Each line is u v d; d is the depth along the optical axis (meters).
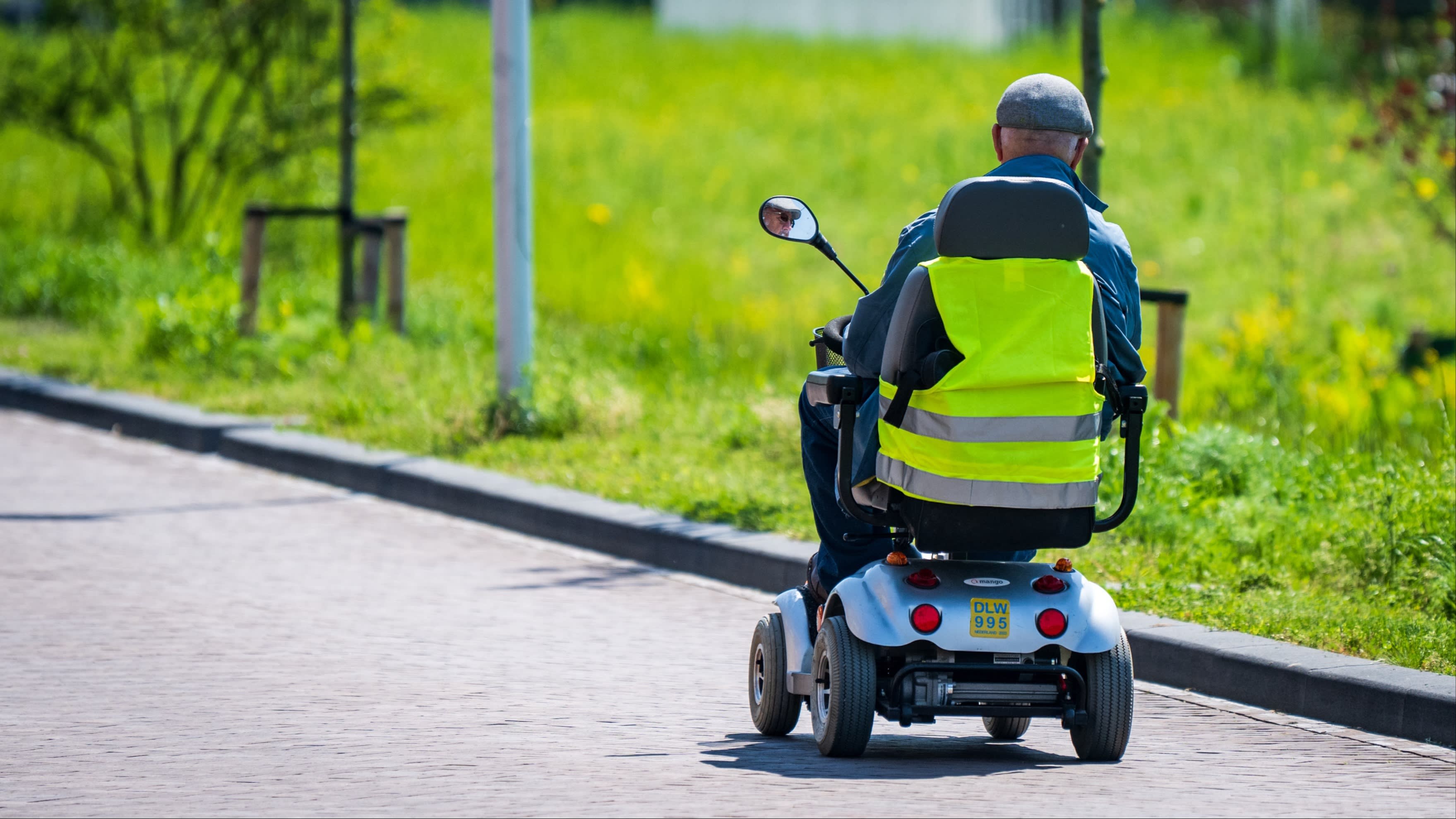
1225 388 51.59
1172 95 116.19
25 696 26.61
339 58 80.19
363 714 25.80
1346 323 57.22
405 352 60.12
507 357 50.00
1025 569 22.86
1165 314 43.78
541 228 88.88
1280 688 27.47
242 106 82.12
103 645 30.19
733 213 95.69
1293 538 35.50
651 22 160.50
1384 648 28.31
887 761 23.56
